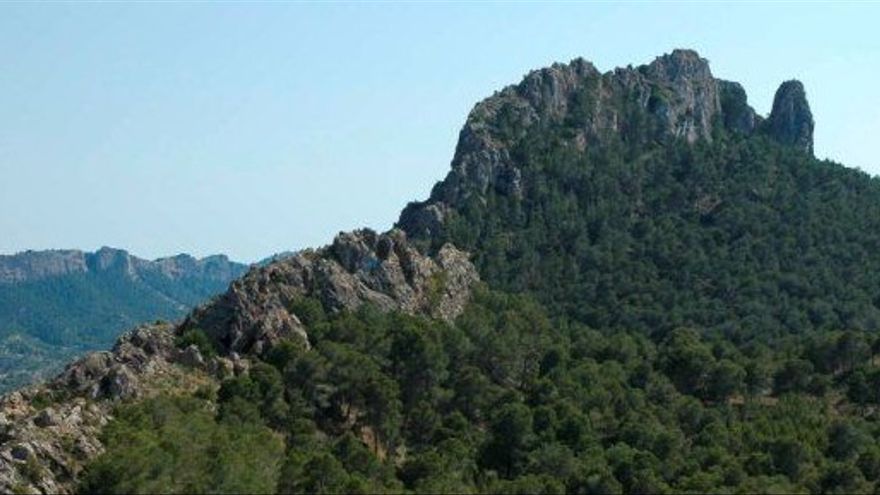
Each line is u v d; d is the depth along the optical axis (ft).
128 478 397.39
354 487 424.05
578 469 497.87
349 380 562.25
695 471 499.10
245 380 517.55
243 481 403.54
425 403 565.94
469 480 491.31
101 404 488.85
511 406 546.67
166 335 573.33
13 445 409.90
